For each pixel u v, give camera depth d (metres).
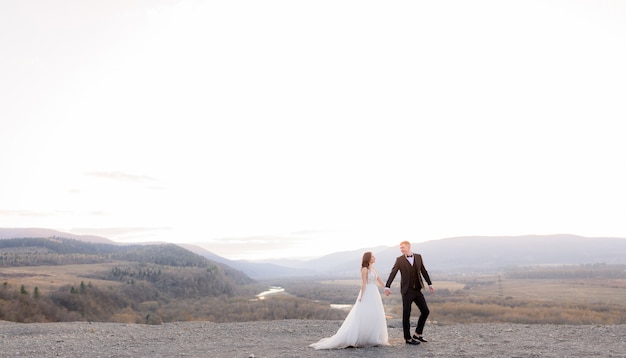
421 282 11.45
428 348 10.48
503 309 74.25
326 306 114.75
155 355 10.73
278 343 12.31
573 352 9.41
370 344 11.02
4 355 11.09
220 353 10.75
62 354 11.12
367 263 11.41
